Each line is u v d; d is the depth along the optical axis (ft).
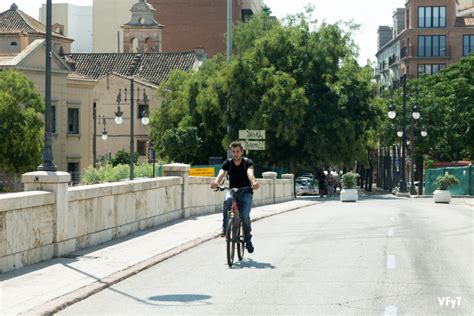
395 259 49.98
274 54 195.31
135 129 262.26
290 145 189.57
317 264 47.85
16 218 44.50
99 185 58.90
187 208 84.89
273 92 181.68
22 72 198.18
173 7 342.64
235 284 40.47
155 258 50.70
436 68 352.08
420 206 127.75
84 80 219.00
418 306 33.65
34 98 176.76
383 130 261.85
